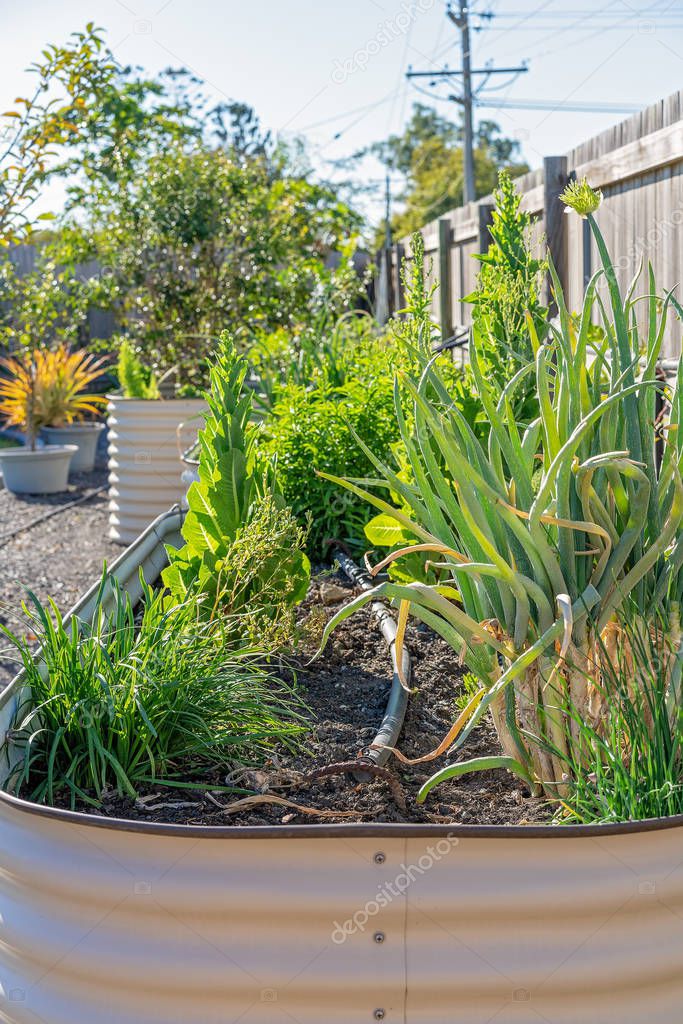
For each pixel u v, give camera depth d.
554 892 1.53
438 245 8.31
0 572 6.56
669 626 1.92
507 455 1.92
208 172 8.67
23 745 1.99
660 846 1.58
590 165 4.99
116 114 9.08
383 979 1.54
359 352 5.43
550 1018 1.55
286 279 8.81
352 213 11.52
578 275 5.19
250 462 2.92
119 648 2.20
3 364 11.45
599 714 1.91
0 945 1.72
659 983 1.59
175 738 2.09
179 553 2.89
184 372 8.59
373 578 3.40
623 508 1.90
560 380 1.91
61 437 11.02
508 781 2.03
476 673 1.93
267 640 2.51
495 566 1.79
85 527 7.91
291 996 1.55
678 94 4.02
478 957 1.54
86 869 1.60
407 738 2.23
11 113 4.25
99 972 1.59
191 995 1.56
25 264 13.74
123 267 8.88
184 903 1.56
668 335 4.18
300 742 2.20
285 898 1.54
